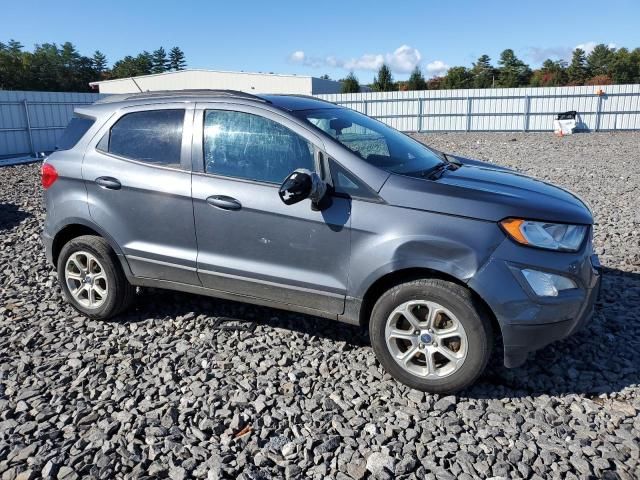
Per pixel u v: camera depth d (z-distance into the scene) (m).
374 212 3.47
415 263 3.36
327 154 3.64
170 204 4.05
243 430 3.13
